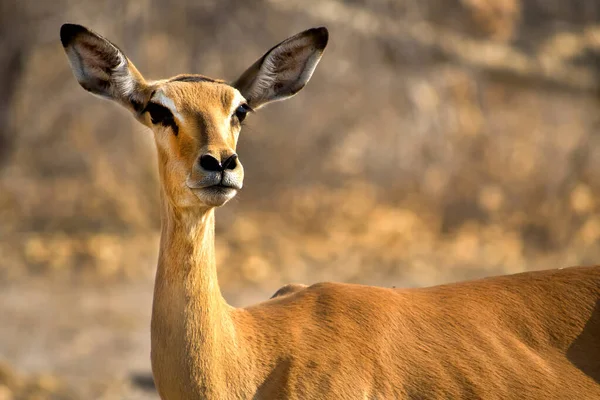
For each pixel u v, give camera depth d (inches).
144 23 1060.5
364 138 1143.6
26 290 833.5
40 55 1104.8
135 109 358.0
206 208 326.3
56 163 1062.4
